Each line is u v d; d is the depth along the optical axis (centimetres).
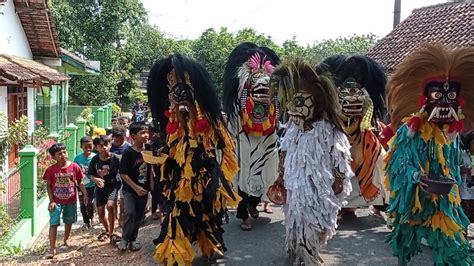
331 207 500
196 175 505
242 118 640
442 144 463
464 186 580
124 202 609
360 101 632
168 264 489
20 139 1011
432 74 460
